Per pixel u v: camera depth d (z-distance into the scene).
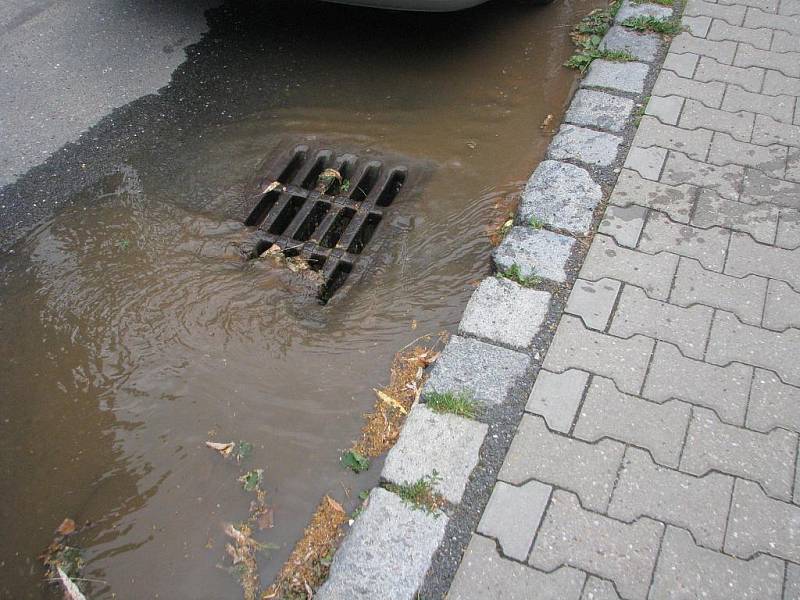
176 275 3.04
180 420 2.56
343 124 3.76
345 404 2.57
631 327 2.66
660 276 2.83
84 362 2.75
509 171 3.46
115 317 2.89
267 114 3.84
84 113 3.85
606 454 2.31
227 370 2.70
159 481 2.41
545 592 2.02
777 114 3.54
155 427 2.55
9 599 2.17
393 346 2.75
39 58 4.23
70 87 4.02
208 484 2.39
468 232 3.17
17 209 3.34
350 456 2.40
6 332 2.86
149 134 3.72
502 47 4.28
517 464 2.29
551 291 2.79
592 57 4.00
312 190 3.43
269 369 2.69
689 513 2.17
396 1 3.73
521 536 2.13
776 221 3.02
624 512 2.18
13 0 4.76
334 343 2.77
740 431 2.36
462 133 3.69
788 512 2.17
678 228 3.01
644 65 3.87
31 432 2.56
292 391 2.62
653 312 2.71
